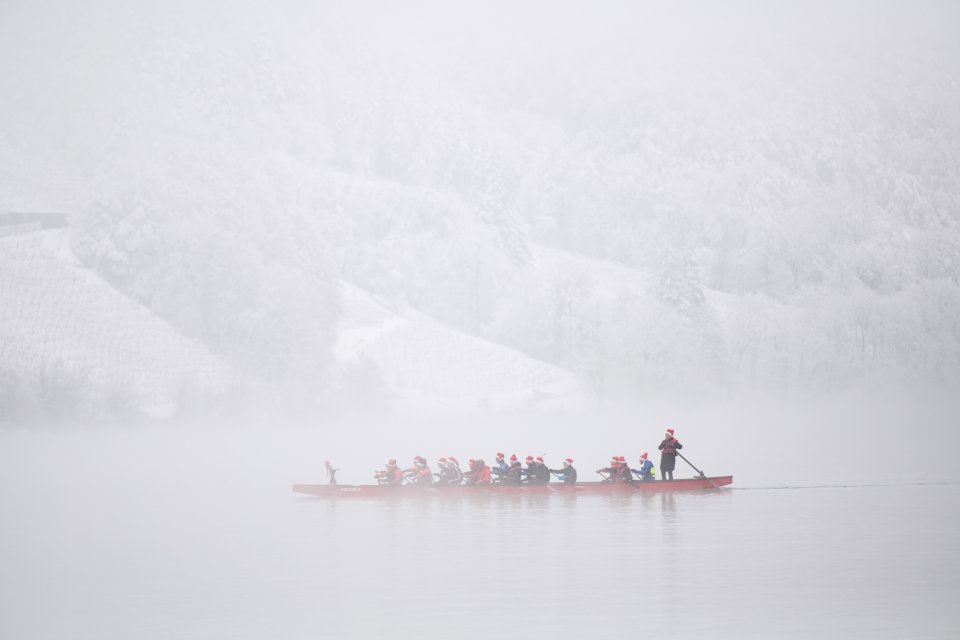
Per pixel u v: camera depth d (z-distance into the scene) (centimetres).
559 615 5497
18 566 6938
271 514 9406
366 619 5481
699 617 5422
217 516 9319
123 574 6650
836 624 5281
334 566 6788
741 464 15238
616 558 6894
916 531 7888
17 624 5503
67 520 9138
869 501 9869
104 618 5588
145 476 13850
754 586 6047
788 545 7306
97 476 13912
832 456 17062
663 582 6172
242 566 6850
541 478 10806
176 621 5503
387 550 7325
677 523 8406
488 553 7144
